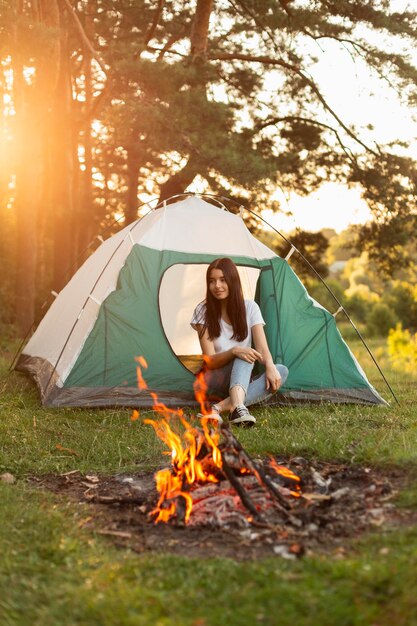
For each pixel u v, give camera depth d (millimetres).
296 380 6938
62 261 16672
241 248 7297
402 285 27109
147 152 17812
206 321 6340
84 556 3111
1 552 3164
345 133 16219
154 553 3145
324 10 14320
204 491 3750
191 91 11422
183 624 2451
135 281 6855
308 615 2451
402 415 6129
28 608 2643
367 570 2668
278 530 3330
